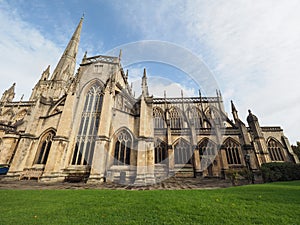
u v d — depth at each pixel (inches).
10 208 287.9
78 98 1000.9
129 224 215.9
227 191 459.2
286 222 213.2
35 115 995.9
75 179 772.0
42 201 342.0
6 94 2327.8
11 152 1111.0
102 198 372.2
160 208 285.3
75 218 238.4
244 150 1208.2
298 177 789.2
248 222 217.9
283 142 1486.2
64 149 844.0
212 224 214.2
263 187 502.0
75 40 2938.0
